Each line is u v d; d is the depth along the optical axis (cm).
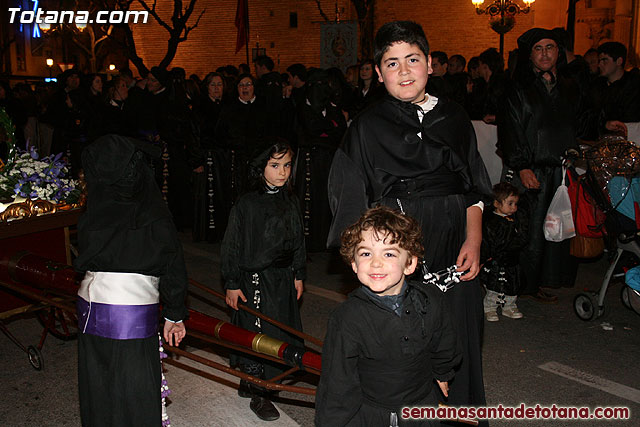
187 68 3061
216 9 2969
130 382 291
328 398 244
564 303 605
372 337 242
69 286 428
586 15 2406
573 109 568
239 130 800
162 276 300
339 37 1289
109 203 286
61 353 497
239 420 394
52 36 2802
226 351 502
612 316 568
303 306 602
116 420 292
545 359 479
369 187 290
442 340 254
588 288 646
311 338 346
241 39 2111
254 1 2889
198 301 614
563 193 552
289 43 2864
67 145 991
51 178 497
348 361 243
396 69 277
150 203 292
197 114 827
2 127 504
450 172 290
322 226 788
